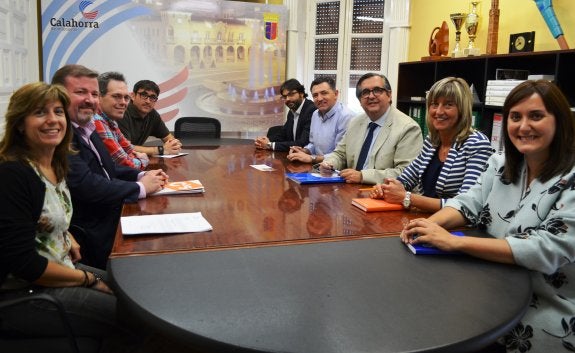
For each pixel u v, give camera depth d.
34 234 1.31
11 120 1.34
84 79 2.00
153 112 3.79
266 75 5.39
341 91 5.44
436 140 2.05
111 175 2.22
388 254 1.24
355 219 1.60
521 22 3.48
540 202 1.24
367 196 1.96
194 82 5.16
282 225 1.51
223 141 4.20
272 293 0.98
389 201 1.78
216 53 5.19
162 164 2.82
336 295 0.98
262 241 1.34
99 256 1.89
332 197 1.95
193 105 5.21
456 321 0.87
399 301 0.95
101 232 1.90
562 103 1.21
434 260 1.20
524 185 1.35
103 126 2.56
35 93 1.34
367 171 2.32
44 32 4.59
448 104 1.90
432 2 4.48
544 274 1.23
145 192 1.88
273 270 1.12
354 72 5.37
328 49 5.48
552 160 1.24
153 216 1.59
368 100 2.64
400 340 0.80
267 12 5.27
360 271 1.12
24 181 1.29
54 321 1.29
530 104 1.22
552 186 1.22
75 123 2.03
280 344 0.78
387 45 5.12
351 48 5.34
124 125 3.48
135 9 4.84
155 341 1.56
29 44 4.24
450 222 1.48
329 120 3.60
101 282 1.52
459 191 1.81
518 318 0.91
